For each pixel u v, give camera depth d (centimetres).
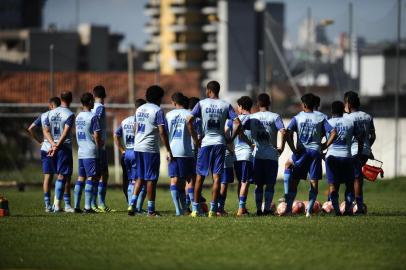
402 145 11081
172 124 5134
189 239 3891
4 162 11919
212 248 3650
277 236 3978
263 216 5038
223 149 4978
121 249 3638
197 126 5234
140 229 4219
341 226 4334
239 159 5125
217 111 4950
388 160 11075
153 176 4972
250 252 3550
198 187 5009
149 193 5000
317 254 3506
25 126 12675
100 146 5428
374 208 6162
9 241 3856
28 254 3528
